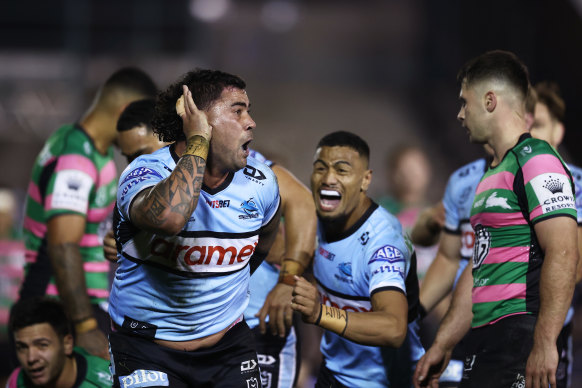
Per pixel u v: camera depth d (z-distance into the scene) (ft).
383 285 39.37
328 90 317.83
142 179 31.65
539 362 35.65
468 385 40.16
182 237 32.63
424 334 67.41
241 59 358.64
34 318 44.78
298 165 240.32
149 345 34.88
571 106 154.92
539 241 37.14
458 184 49.44
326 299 44.47
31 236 52.70
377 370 43.88
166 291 33.65
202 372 35.58
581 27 154.10
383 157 248.52
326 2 364.17
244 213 33.55
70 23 258.98
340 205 41.42
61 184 50.26
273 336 46.83
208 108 32.14
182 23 264.11
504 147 39.45
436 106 280.72
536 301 38.17
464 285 43.14
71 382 46.44
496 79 39.27
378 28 364.17
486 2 225.56
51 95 244.22
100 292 52.95
